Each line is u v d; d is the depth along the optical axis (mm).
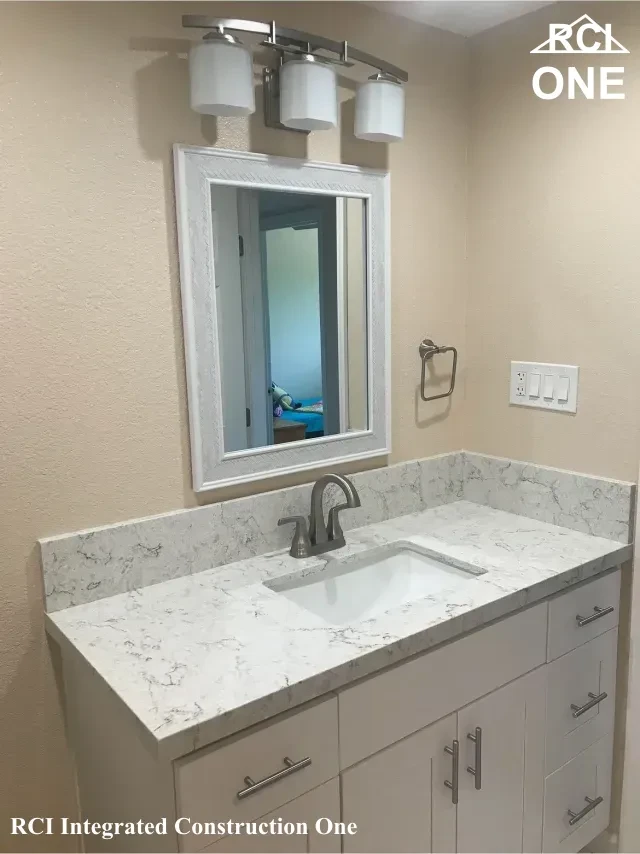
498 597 1440
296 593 1599
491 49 1870
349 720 1237
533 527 1862
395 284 1868
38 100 1288
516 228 1874
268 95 1554
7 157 1269
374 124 1604
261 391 1636
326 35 1646
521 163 1838
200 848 1081
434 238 1937
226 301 1549
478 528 1858
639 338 1646
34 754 1441
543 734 1631
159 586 1521
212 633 1307
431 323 1969
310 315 1695
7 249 1286
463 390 2076
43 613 1406
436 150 1900
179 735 1013
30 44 1271
